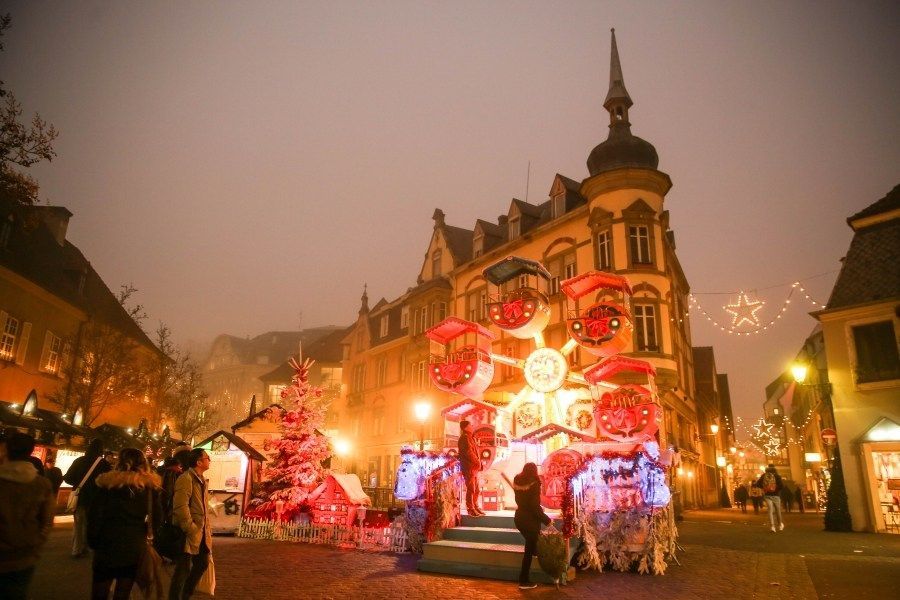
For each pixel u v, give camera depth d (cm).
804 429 4253
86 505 1008
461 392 1327
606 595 791
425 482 1176
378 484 3809
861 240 1925
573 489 995
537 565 905
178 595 605
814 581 872
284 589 805
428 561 976
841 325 1833
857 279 1858
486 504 1252
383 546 1227
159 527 623
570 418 1306
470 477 1132
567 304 2678
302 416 1516
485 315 3228
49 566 905
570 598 773
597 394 1233
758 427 5362
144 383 2766
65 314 2595
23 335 2308
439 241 3853
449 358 1355
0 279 2181
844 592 795
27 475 445
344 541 1282
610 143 2581
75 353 2616
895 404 1691
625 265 2359
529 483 864
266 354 9006
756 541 1396
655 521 977
